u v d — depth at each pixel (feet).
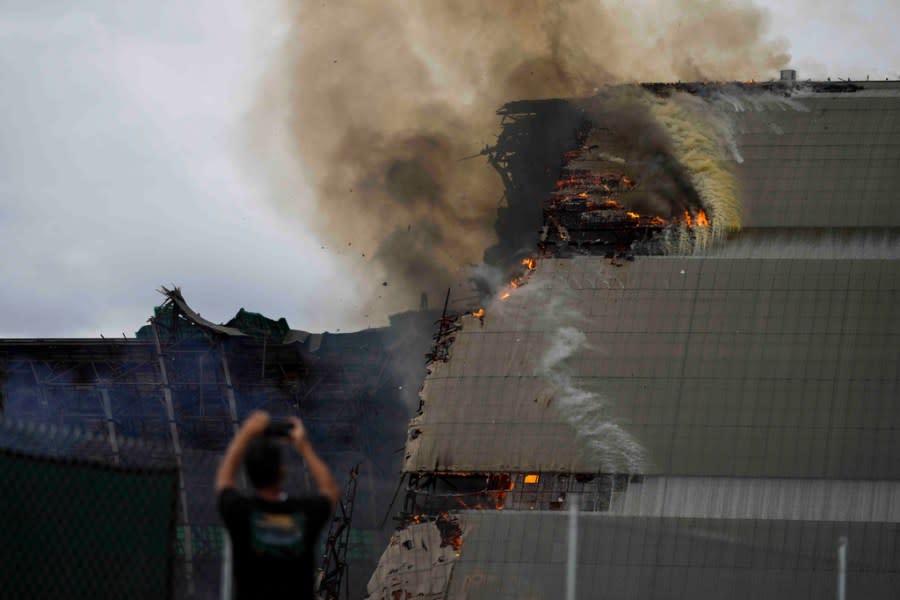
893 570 368.89
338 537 428.56
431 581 368.89
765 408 403.34
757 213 469.57
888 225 463.83
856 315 420.77
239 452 86.99
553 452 400.47
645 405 407.03
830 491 387.96
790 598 364.99
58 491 106.63
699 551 371.76
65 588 106.01
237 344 521.24
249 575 84.33
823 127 495.82
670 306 429.38
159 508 110.42
